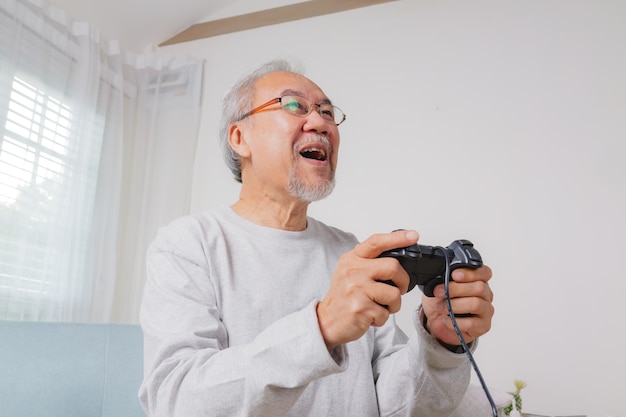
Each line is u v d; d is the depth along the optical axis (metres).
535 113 2.39
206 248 1.04
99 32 2.72
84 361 1.47
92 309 2.53
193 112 3.00
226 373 0.67
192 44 3.20
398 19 2.75
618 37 2.36
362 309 0.62
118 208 2.72
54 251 2.37
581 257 2.16
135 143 2.94
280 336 0.65
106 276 2.61
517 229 2.27
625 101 2.28
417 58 2.66
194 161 2.96
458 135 2.47
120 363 1.55
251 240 1.12
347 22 2.85
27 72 2.35
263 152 1.18
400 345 1.14
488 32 2.57
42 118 2.38
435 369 0.86
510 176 2.34
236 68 3.04
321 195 1.15
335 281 0.66
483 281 0.77
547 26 2.48
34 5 2.40
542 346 2.12
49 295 2.33
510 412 1.61
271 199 1.20
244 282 1.04
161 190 2.90
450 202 2.39
